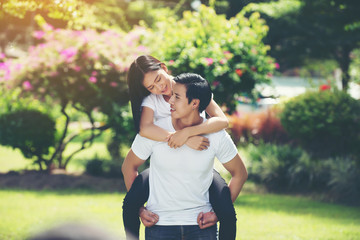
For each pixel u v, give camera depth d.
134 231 2.63
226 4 20.12
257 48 9.52
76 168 10.65
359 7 15.16
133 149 2.63
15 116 9.58
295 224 6.17
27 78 9.01
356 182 8.52
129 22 20.27
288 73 29.16
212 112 2.75
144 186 2.62
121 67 8.95
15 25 23.50
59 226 0.64
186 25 9.95
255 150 10.59
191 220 2.47
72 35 9.30
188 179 2.45
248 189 9.20
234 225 2.49
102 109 9.43
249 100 10.08
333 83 11.62
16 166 11.30
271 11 17.75
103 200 7.48
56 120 10.23
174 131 2.61
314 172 9.13
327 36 18.06
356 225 6.24
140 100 2.87
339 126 10.13
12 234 5.11
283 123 11.09
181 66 8.65
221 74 8.48
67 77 8.98
